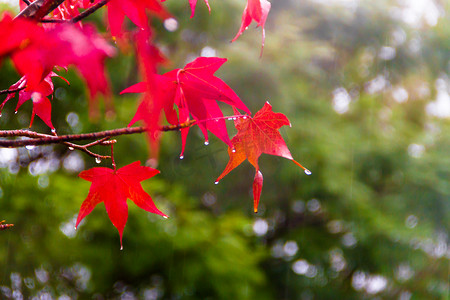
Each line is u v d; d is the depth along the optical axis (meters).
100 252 5.68
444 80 10.27
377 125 9.25
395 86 10.40
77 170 6.17
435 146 9.38
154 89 0.52
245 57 6.79
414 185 8.80
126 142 5.80
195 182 8.08
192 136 7.38
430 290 9.19
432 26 10.05
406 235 8.21
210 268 5.82
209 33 7.10
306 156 7.86
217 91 0.85
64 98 5.27
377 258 8.76
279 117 0.89
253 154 0.90
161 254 5.81
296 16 8.84
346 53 9.98
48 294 5.58
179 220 6.11
